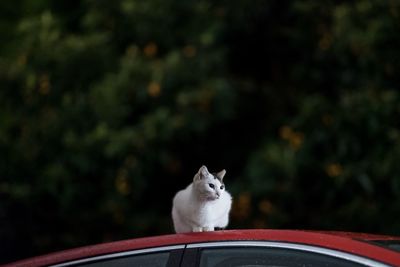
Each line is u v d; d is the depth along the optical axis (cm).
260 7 1470
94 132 1380
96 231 1438
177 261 541
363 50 1359
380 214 1302
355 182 1316
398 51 1371
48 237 1403
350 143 1319
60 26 1562
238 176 1452
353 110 1322
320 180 1336
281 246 520
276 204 1340
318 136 1327
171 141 1400
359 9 1367
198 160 1487
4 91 1477
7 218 1336
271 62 1520
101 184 1414
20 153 1441
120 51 1504
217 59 1410
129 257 557
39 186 1402
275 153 1330
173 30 1462
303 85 1459
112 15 1500
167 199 1465
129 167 1380
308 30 1441
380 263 492
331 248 507
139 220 1417
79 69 1465
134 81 1398
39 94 1466
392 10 1361
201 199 666
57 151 1434
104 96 1398
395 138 1305
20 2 1644
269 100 1490
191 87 1384
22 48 1478
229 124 1493
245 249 528
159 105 1401
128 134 1363
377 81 1371
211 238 541
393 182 1284
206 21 1448
